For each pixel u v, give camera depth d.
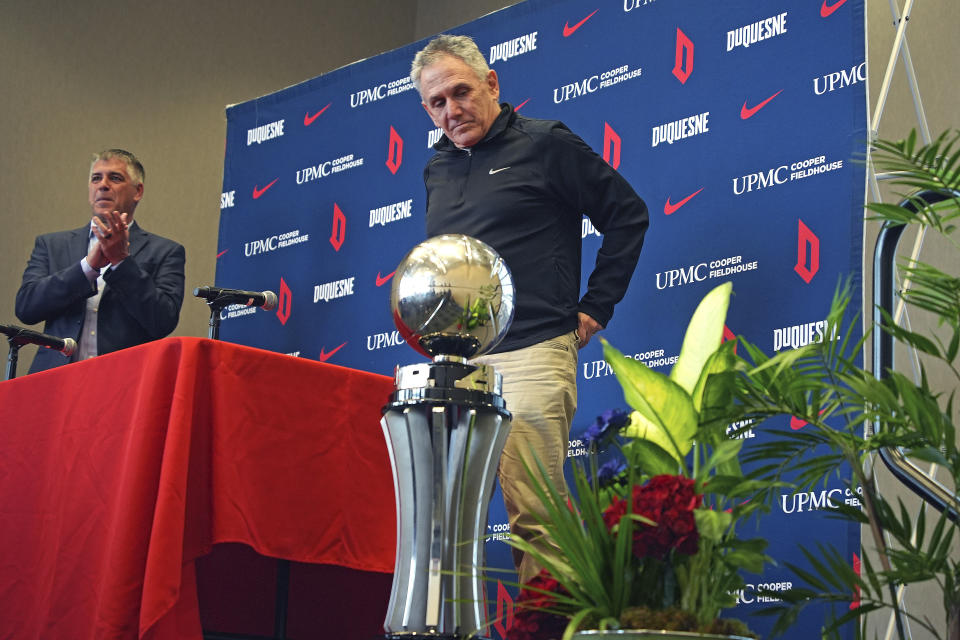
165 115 5.80
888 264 1.88
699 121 3.54
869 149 3.12
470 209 2.88
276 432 2.31
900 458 1.74
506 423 1.92
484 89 2.96
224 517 2.19
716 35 3.57
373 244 4.44
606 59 3.85
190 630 2.10
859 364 3.02
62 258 4.08
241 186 4.96
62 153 5.46
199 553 2.17
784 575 2.95
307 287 4.61
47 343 3.38
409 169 4.41
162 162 5.75
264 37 6.17
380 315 4.34
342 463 2.42
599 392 3.56
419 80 3.00
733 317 3.31
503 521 3.54
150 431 2.13
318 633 2.79
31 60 5.44
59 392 2.47
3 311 5.13
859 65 3.21
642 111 3.71
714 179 3.46
